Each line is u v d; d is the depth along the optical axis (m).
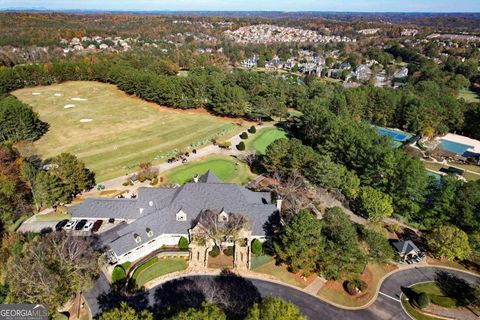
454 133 136.75
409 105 135.38
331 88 178.50
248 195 70.19
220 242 60.50
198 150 108.94
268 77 180.12
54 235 58.00
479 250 61.31
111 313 36.22
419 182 70.75
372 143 87.75
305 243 52.03
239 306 48.38
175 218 62.44
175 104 149.88
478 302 51.06
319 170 77.25
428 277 56.88
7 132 108.06
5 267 49.16
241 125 135.00
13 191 70.19
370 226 65.06
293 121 141.50
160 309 48.41
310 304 50.34
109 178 89.38
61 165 75.12
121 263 56.44
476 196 64.25
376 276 56.50
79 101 159.62
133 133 122.88
